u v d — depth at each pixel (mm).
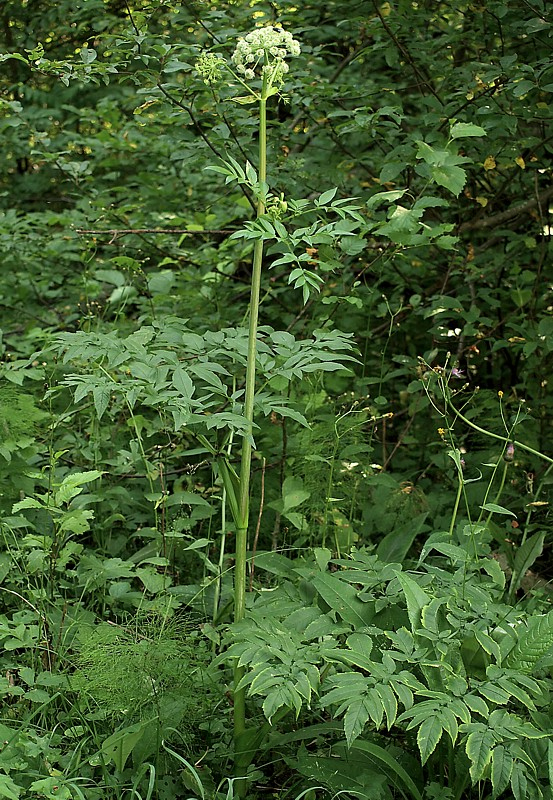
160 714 2547
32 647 2771
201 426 3303
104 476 3873
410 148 3635
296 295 4820
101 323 4582
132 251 4996
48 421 3795
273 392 3773
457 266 4441
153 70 3559
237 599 2557
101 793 2410
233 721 2680
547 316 4148
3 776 2211
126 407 4012
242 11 4125
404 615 2570
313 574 2818
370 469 3668
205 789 2482
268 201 2477
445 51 4340
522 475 3842
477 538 3086
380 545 3191
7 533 3305
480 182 4398
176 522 3289
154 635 2783
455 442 3971
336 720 2570
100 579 3105
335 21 5004
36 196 7527
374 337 4637
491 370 4719
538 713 2295
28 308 5586
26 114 6473
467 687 2205
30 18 6219
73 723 2670
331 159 4609
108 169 6543
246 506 2529
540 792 2133
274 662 2336
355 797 2381
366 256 4344
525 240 4191
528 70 3418
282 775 2643
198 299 4645
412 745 2553
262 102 2506
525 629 2412
